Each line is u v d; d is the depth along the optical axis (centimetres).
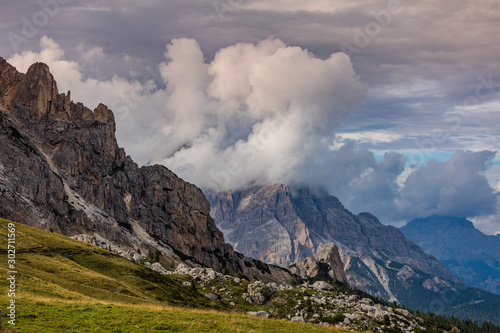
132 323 7138
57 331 6391
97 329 6669
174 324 7288
